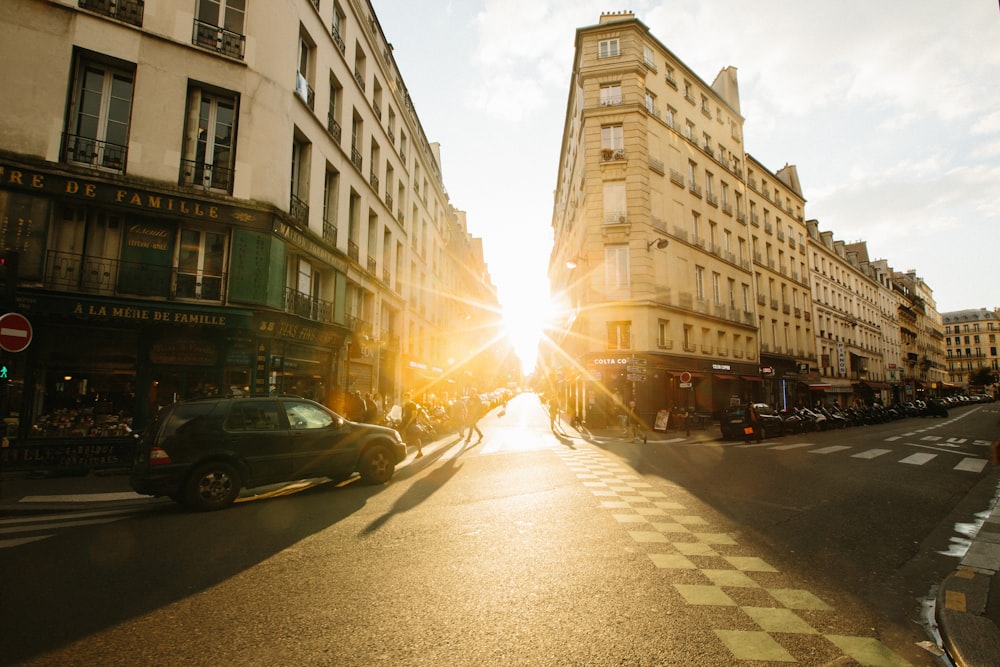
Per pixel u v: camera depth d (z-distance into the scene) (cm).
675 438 1978
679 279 2706
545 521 621
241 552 500
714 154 3253
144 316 1038
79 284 1018
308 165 1419
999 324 11375
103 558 483
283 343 1302
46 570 450
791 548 527
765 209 3844
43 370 995
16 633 330
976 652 295
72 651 307
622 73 2644
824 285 4728
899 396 6328
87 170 1013
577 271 2884
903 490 859
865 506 731
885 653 314
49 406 995
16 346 748
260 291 1177
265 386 1193
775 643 324
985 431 2306
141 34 1104
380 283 2016
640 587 414
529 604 378
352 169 1727
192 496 673
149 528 593
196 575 437
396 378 2322
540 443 1633
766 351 3528
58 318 998
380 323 2061
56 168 987
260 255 1184
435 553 496
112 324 1044
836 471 1060
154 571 446
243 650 309
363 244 1839
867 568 471
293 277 1373
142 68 1101
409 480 905
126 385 1061
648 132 2652
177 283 1119
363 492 796
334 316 1542
